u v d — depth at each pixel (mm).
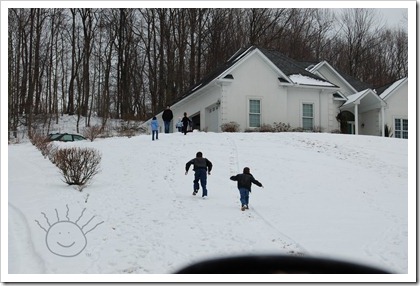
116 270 8500
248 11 60031
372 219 12289
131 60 59844
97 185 16234
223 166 18578
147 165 19125
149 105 61375
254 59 31094
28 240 9898
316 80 33719
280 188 15656
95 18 56969
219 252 9391
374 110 36062
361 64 68188
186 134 26688
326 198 14492
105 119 51406
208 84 31000
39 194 14648
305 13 65625
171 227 11289
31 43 50562
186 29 57500
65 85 59875
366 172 18250
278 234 10844
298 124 32281
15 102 49812
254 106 30938
